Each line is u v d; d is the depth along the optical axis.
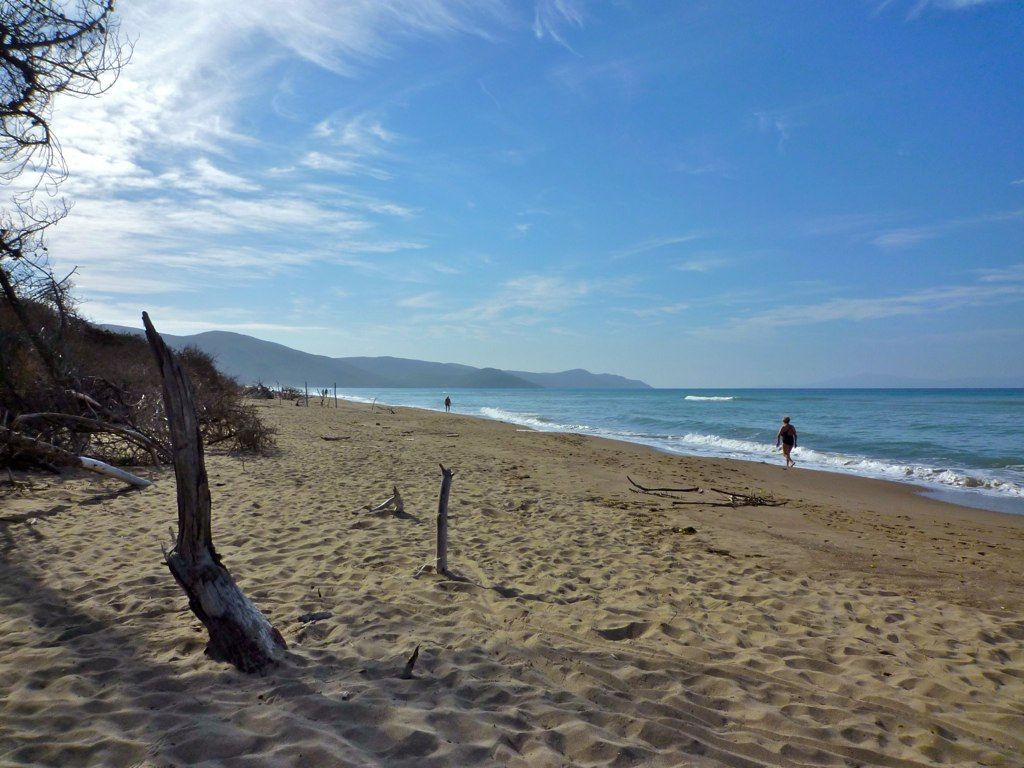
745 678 4.35
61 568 6.11
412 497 10.77
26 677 3.85
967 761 3.46
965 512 12.64
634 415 50.59
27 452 10.23
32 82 9.55
